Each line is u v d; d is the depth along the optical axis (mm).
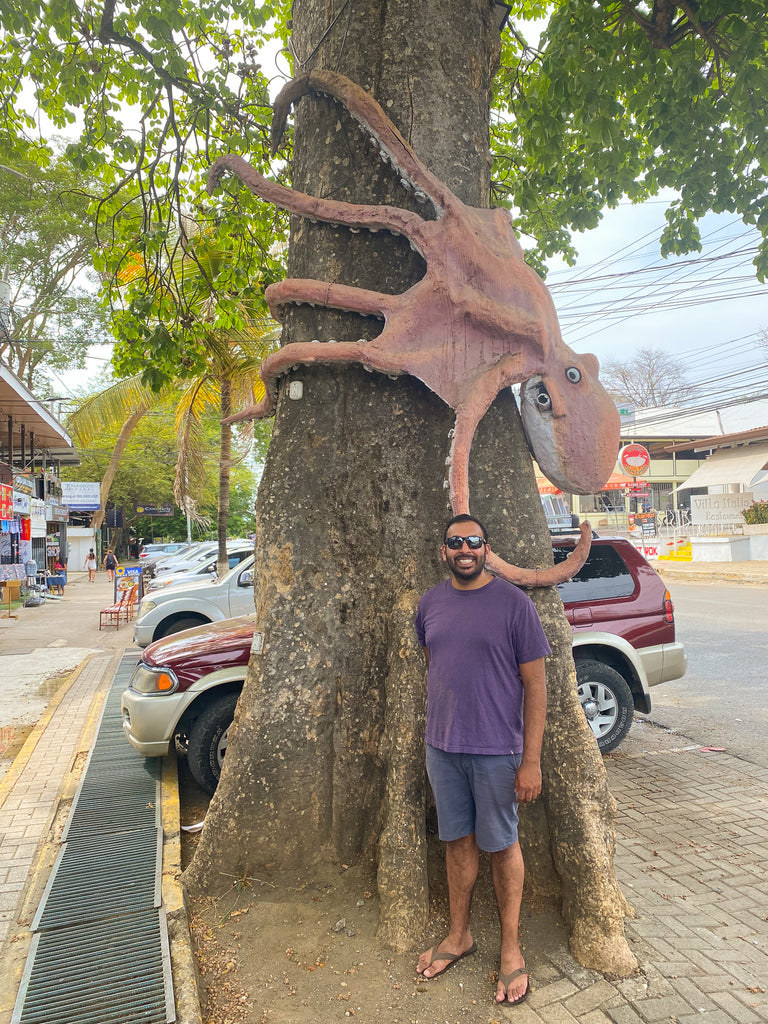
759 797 4797
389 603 3410
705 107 5945
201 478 13977
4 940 3074
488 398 3256
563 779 3098
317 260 3637
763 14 4820
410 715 3152
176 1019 2461
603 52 5145
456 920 2771
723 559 23469
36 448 24938
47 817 4535
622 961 2742
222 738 4699
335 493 3480
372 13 3701
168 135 6262
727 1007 2527
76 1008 2559
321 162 3697
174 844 3844
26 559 20156
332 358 3268
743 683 7953
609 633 5613
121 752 5637
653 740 6129
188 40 5629
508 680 2691
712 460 28609
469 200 3662
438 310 3281
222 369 11750
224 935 3002
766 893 3457
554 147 6242
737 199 6707
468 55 3756
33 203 21891
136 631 9289
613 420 3543
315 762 3326
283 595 3434
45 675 9445
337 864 3332
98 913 3148
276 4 6887
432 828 3330
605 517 30250
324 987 2670
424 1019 2502
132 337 6320
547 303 3455
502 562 3207
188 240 7195
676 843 4082
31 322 25625
